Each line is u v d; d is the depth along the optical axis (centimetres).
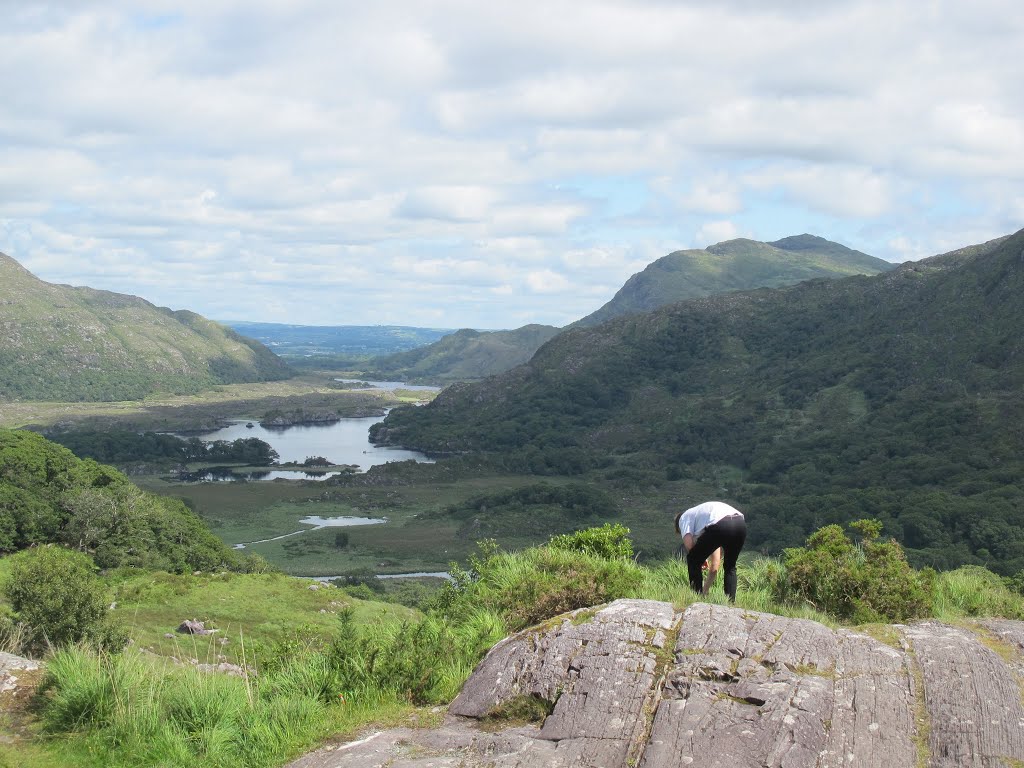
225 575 5191
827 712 521
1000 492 10594
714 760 490
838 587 885
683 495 15262
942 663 578
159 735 725
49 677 818
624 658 600
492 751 545
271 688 794
